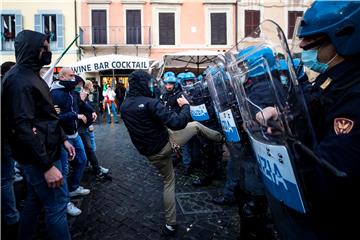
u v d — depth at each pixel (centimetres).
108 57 979
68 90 379
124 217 343
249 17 2034
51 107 225
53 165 210
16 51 214
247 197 209
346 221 98
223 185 445
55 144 223
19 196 397
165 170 298
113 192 427
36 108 214
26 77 206
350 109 92
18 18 1888
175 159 572
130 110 289
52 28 1947
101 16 2000
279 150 104
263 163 125
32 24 1914
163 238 294
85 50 1992
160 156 290
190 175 500
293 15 1992
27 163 210
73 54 1945
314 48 112
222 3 2020
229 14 2034
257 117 120
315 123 106
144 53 2039
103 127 1206
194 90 436
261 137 121
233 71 152
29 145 199
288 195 106
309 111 107
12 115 200
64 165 306
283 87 101
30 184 228
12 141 208
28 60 212
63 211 230
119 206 375
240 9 2020
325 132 101
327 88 107
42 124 217
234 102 198
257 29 118
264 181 133
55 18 1941
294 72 96
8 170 297
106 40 2008
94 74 1859
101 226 322
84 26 1981
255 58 118
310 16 108
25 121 198
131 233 305
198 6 2030
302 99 96
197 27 2039
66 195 235
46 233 304
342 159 88
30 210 238
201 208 361
